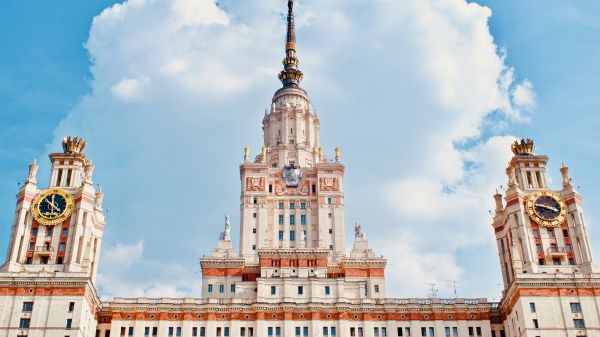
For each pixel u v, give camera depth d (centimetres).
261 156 15612
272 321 11744
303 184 14988
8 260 11275
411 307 12019
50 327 10525
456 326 11944
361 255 13675
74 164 12544
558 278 11131
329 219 14462
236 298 12225
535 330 10731
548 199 12288
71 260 11356
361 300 12088
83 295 10819
